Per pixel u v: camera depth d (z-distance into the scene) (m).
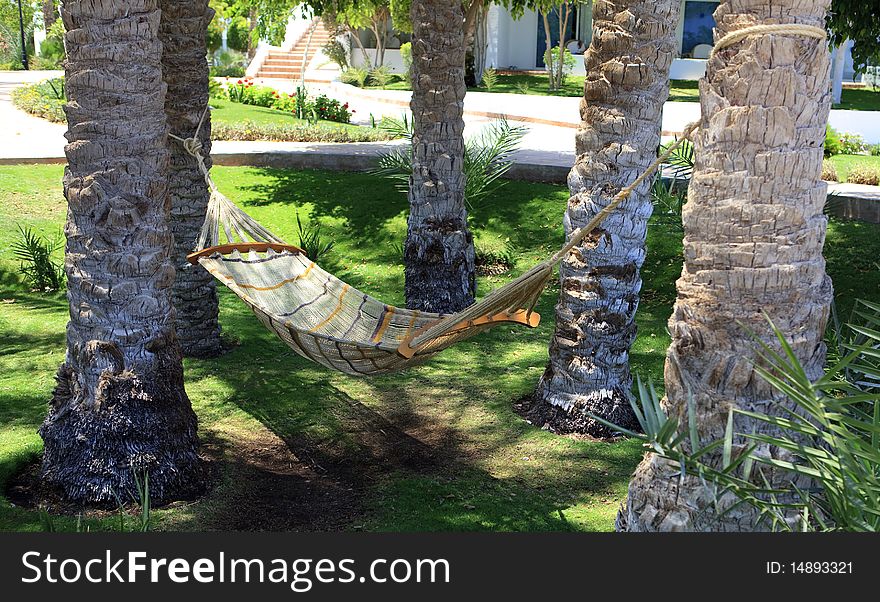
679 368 4.27
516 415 8.45
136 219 6.25
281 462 7.28
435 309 11.05
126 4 6.04
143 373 6.39
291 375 9.20
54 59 37.59
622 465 7.41
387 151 17.05
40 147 17.19
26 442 7.04
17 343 9.62
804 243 4.06
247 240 7.50
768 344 4.09
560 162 16.02
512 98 28.86
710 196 4.11
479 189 13.93
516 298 5.89
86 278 6.26
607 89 7.76
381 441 7.79
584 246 7.98
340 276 12.72
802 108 3.98
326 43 37.03
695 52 35.56
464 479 7.08
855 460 3.60
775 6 3.95
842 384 3.96
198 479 6.60
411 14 10.70
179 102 8.95
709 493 4.17
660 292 11.67
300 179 15.90
